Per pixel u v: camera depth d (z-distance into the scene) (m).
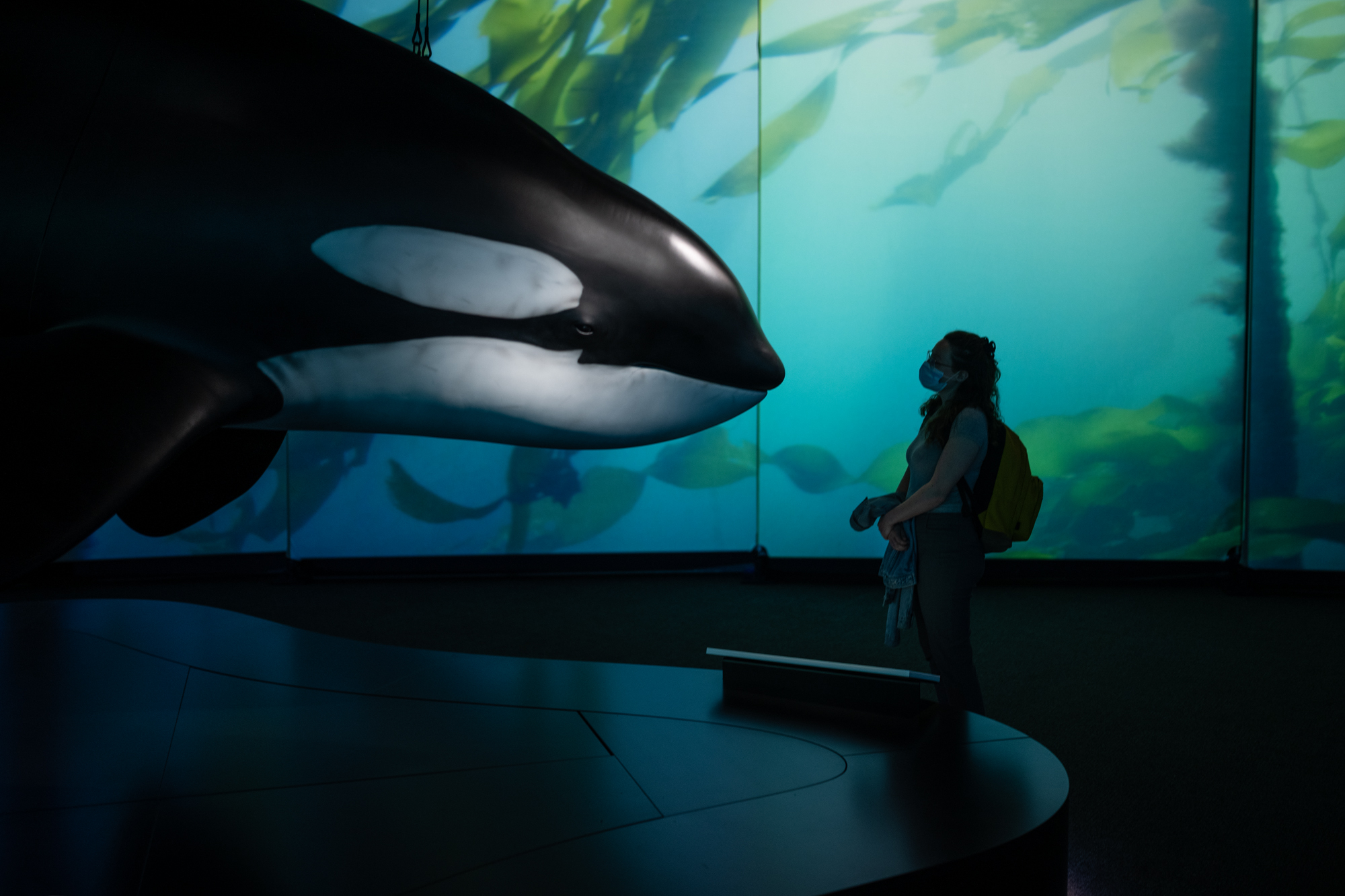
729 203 5.27
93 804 1.30
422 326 1.44
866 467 5.30
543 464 5.40
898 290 5.22
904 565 2.08
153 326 1.38
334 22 1.50
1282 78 4.82
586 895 1.05
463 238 1.41
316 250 1.38
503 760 1.43
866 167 5.20
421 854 1.15
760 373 1.56
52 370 1.16
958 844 1.14
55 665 1.96
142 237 1.36
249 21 1.43
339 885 1.08
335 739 1.54
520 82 5.30
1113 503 5.14
